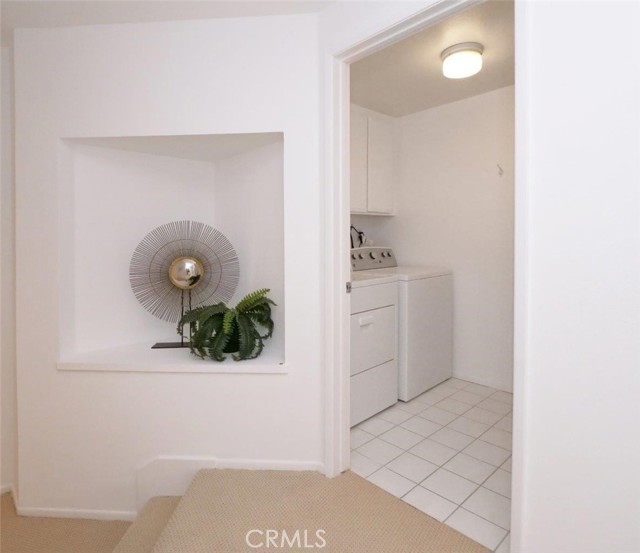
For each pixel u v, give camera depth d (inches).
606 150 39.2
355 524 58.4
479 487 67.9
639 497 38.7
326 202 68.2
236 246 89.9
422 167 125.4
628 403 39.0
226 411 72.8
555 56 41.8
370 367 95.1
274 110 69.4
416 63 90.0
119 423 73.6
